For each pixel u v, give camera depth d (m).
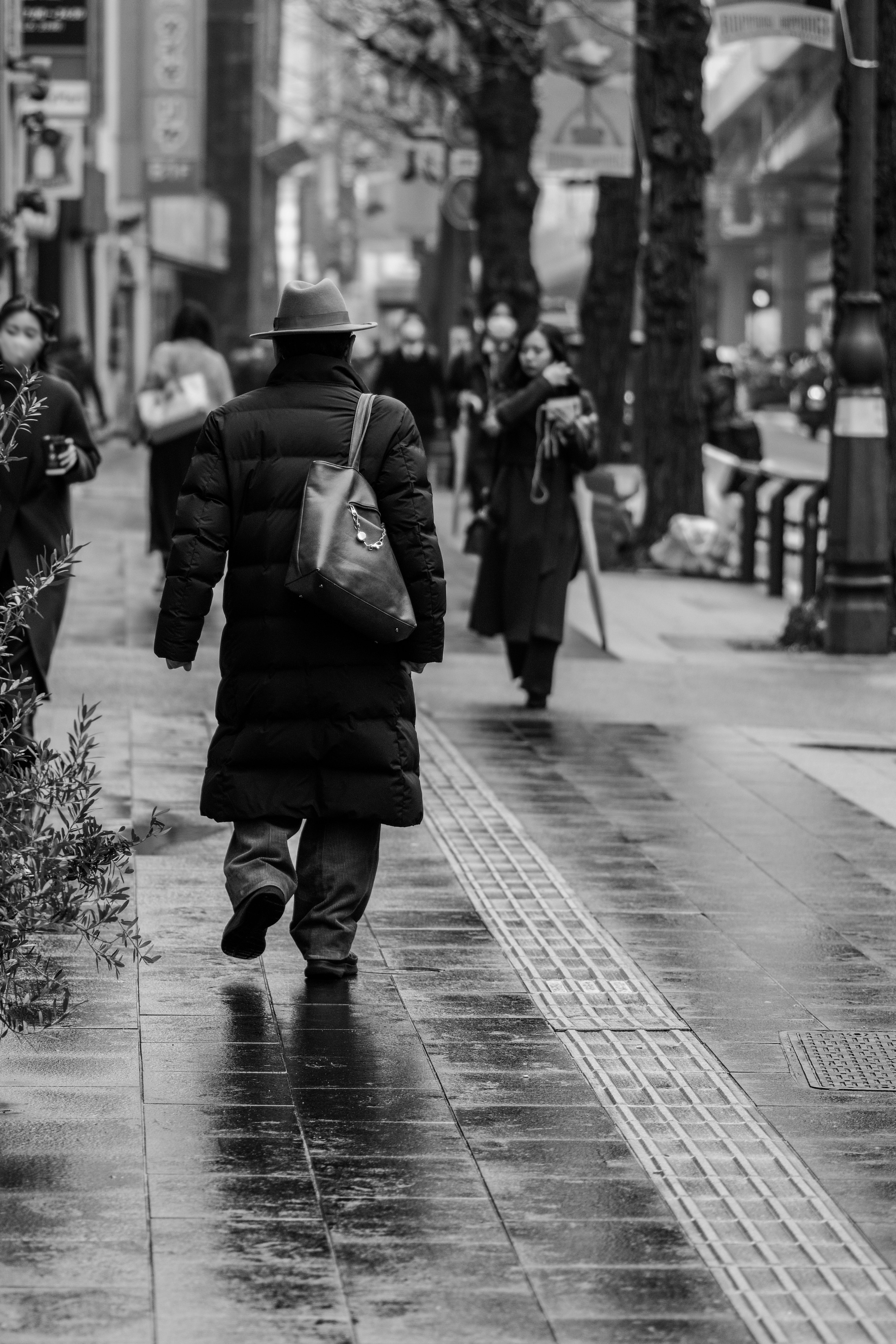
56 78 53.19
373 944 11.86
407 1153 8.59
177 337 27.67
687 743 18.94
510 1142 8.77
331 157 130.75
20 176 53.44
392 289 133.25
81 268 75.88
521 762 17.75
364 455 10.68
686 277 37.41
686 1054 10.08
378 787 10.80
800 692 22.39
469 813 15.56
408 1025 10.38
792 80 116.75
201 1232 7.71
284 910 11.31
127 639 24.22
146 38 79.94
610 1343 6.93
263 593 10.66
